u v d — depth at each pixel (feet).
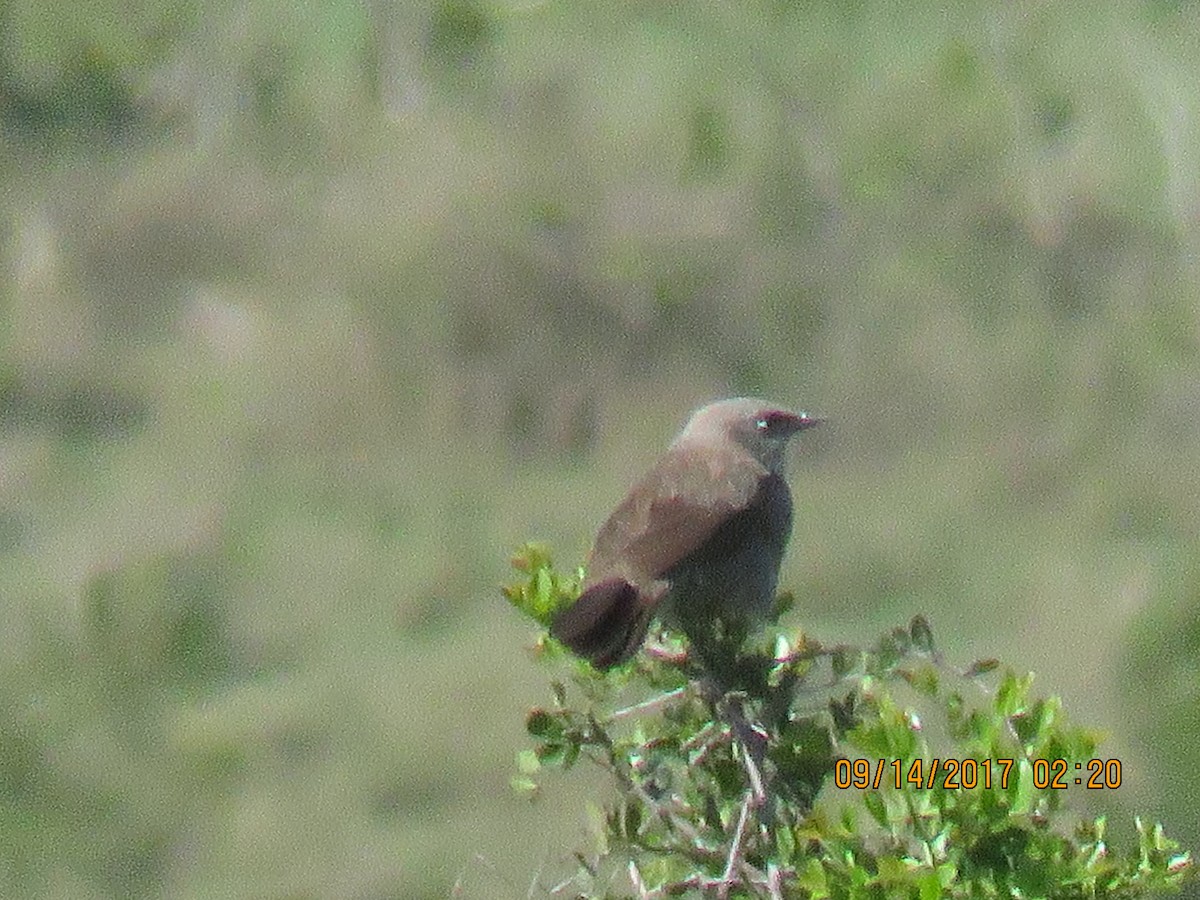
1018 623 52.03
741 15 68.33
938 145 68.08
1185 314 66.54
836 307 69.77
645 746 18.52
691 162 69.77
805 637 19.56
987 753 17.08
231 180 76.69
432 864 42.37
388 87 73.56
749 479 22.94
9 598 57.93
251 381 71.67
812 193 69.51
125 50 78.69
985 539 58.80
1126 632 40.06
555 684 18.60
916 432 67.00
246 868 44.34
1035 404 65.92
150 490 66.33
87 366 76.89
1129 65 67.05
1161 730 33.32
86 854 45.98
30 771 48.01
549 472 68.23
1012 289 68.54
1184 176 66.90
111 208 79.00
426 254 70.59
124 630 56.18
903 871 16.30
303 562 59.88
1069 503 60.80
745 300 70.13
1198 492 59.31
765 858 17.63
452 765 46.39
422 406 69.77
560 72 70.59
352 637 56.18
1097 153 67.56
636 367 70.03
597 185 70.28
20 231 81.97
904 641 18.45
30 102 81.51
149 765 48.96
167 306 78.28
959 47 67.15
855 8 67.87
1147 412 64.69
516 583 20.88
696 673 19.74
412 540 62.28
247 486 66.49
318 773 47.57
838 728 18.49
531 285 70.13
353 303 71.00
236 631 56.75
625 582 19.93
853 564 58.23
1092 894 16.93
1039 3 67.26
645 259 69.82
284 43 74.95
